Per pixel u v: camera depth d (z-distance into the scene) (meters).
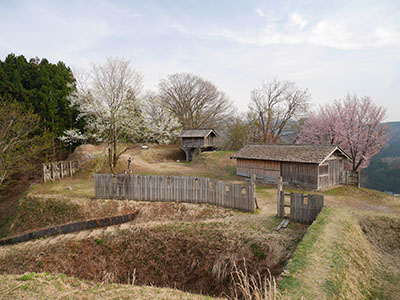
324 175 17.19
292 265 5.20
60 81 27.91
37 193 16.44
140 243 10.66
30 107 24.28
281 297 4.04
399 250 7.37
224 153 31.09
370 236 7.93
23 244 12.06
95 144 30.05
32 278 5.89
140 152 33.56
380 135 22.67
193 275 9.00
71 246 11.02
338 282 4.62
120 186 14.93
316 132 29.52
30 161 22.11
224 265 8.60
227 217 11.75
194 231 10.37
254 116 36.81
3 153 17.53
